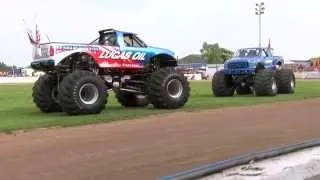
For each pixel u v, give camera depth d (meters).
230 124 12.63
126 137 10.91
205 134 11.18
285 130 11.55
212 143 10.10
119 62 16.62
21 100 22.91
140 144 10.10
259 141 10.21
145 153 9.24
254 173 6.79
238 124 12.62
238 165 7.40
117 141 10.45
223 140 10.40
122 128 12.22
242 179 6.56
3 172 8.02
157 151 9.41
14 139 10.88
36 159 8.90
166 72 16.50
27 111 17.19
